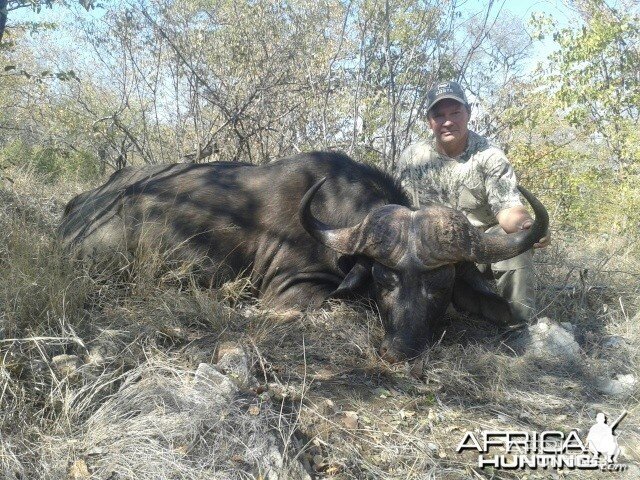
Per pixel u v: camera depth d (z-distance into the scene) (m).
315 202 2.28
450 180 2.38
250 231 2.29
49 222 2.91
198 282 2.25
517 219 2.16
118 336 1.75
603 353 2.12
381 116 3.85
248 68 4.11
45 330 1.72
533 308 2.22
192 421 1.40
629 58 5.02
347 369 1.81
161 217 2.32
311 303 2.15
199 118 4.11
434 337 2.03
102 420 1.40
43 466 1.29
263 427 1.42
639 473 1.53
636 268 3.03
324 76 4.09
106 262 2.24
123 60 4.52
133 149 4.43
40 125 4.64
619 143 4.88
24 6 2.52
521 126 4.58
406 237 1.89
